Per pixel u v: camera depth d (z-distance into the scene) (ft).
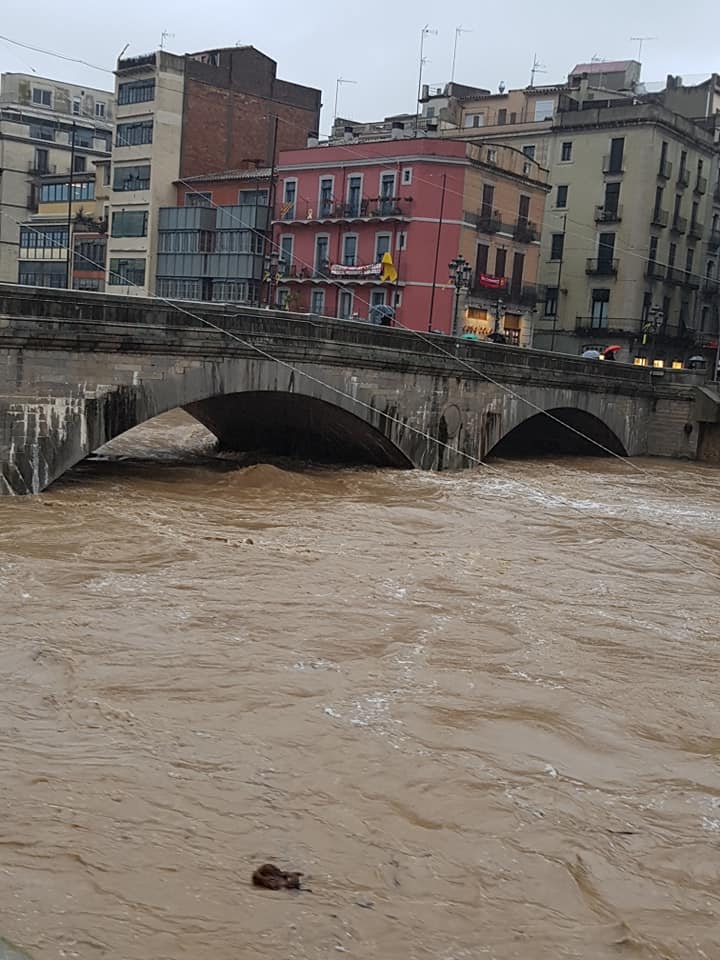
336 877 33.63
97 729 43.29
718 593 75.31
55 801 36.86
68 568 67.51
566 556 84.07
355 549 80.07
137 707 45.80
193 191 242.37
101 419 94.53
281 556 75.56
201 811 37.04
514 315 228.43
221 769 40.42
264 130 258.98
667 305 266.57
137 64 240.12
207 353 102.37
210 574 68.80
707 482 149.07
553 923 32.14
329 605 63.62
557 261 260.21
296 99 265.54
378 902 32.45
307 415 126.62
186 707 46.19
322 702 47.70
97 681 48.42
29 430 89.45
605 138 252.42
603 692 52.01
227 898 31.94
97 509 86.99
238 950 29.55
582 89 262.67
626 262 251.19
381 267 214.07
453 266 173.06
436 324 213.05
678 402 178.19
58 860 33.12
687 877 35.32
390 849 35.55
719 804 40.73
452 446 135.85
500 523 96.63
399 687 50.34
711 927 32.60
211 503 95.45
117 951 28.99
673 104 291.38
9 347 86.99
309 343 111.75
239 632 57.00
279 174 230.89
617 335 250.98
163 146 240.73
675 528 102.17
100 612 58.70
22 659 50.34
